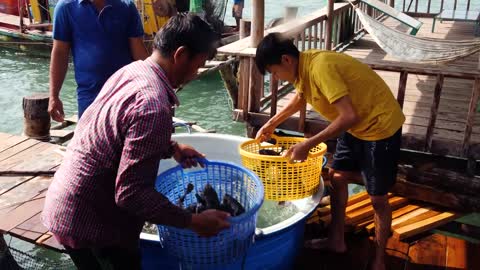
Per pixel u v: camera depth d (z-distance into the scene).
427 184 3.91
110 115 1.63
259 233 2.38
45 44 11.83
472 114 3.70
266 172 2.78
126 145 1.55
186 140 3.45
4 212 3.00
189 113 9.11
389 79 6.03
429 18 10.04
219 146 3.50
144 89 1.59
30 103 5.08
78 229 1.77
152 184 1.60
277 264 2.70
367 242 3.32
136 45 3.32
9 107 9.07
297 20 5.74
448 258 3.21
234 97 8.83
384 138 2.54
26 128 5.21
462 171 4.03
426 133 3.98
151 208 1.58
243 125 8.48
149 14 11.09
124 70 1.72
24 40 12.59
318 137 2.36
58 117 3.32
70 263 3.68
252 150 3.14
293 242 2.74
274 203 3.33
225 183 2.57
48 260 3.59
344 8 7.42
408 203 3.94
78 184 1.73
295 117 4.50
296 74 2.51
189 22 1.65
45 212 1.87
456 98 5.27
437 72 3.64
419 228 3.47
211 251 2.01
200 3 11.41
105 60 3.22
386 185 2.66
